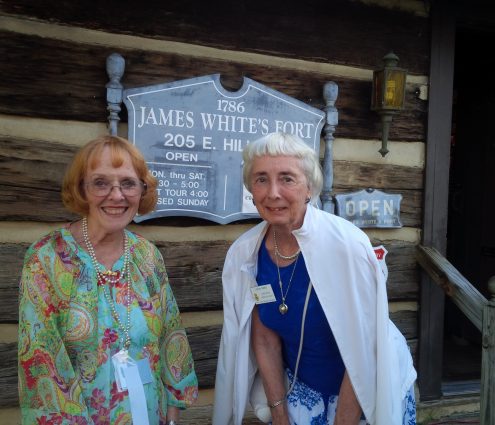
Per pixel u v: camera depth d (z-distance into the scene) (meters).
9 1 2.21
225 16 2.63
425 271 3.14
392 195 3.03
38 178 2.30
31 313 1.38
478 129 4.37
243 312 1.77
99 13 2.37
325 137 2.83
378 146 3.03
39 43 2.27
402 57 3.06
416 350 3.19
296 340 1.72
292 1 2.77
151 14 2.47
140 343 1.50
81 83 2.35
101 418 1.41
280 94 2.69
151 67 2.47
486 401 2.36
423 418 3.18
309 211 1.65
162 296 1.63
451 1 3.12
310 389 1.81
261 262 1.76
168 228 2.59
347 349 1.62
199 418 2.72
